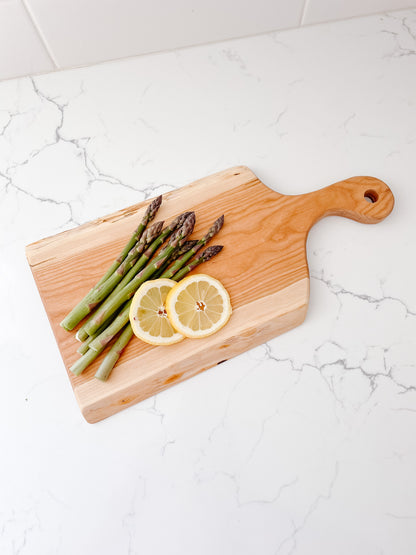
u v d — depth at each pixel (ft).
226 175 1.60
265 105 1.79
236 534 1.28
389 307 1.50
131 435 1.36
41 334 1.47
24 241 1.59
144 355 1.36
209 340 1.37
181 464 1.33
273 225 1.52
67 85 1.82
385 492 1.31
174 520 1.29
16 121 1.76
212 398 1.40
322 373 1.42
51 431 1.36
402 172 1.68
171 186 1.66
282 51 1.89
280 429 1.36
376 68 1.86
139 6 1.67
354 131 1.75
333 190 1.57
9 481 1.32
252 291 1.43
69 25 1.67
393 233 1.59
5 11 1.56
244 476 1.32
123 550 1.27
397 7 1.94
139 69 1.85
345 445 1.35
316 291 1.52
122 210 1.55
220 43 1.90
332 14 1.90
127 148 1.72
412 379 1.42
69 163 1.70
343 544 1.27
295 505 1.30
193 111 1.78
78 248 1.50
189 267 1.44
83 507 1.30
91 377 1.34
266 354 1.44
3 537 1.28
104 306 1.37
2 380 1.42
